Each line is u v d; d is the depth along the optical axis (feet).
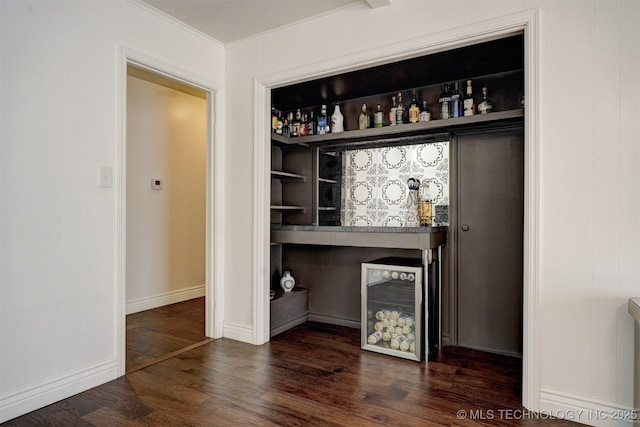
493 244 8.64
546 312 6.03
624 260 5.55
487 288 8.71
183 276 13.92
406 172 9.88
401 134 9.45
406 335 8.36
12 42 5.81
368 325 8.79
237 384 6.96
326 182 11.05
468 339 8.92
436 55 7.55
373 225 10.34
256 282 9.08
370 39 7.62
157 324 10.80
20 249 5.91
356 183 10.60
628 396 5.52
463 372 7.53
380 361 8.07
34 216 6.07
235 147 9.48
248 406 6.17
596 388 5.73
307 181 11.34
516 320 8.43
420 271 8.00
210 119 9.57
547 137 6.01
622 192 5.56
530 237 6.12
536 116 6.05
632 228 5.50
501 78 8.56
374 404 6.24
